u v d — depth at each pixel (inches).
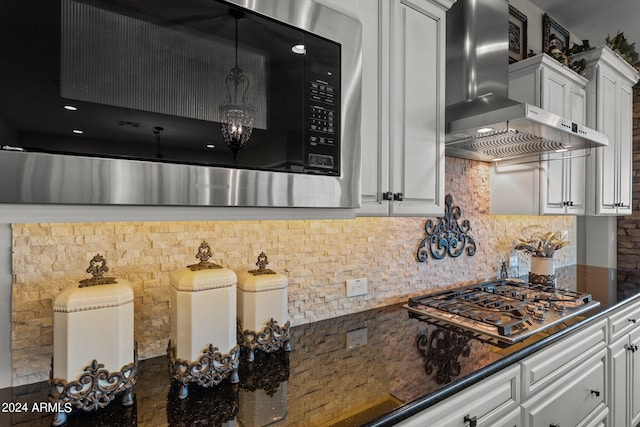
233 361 36.6
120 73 24.5
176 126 26.7
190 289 34.1
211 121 28.2
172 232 43.9
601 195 99.6
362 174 45.6
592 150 99.5
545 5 104.1
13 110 20.9
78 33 23.0
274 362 43.5
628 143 114.8
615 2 102.3
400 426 34.6
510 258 95.7
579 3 102.9
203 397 34.9
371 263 65.9
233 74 29.2
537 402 50.5
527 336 51.4
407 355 46.0
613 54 99.9
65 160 22.5
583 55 99.8
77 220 23.5
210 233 46.8
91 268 34.1
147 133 25.5
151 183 25.6
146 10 25.4
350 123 36.6
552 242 87.0
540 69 83.2
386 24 48.6
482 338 51.6
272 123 31.3
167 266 43.5
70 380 29.5
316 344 49.5
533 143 65.1
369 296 65.6
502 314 59.2
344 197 36.2
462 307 63.4
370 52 46.9
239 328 43.1
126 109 24.7
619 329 73.3
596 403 64.9
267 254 52.3
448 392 37.8
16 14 20.9
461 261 82.7
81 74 23.0
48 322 36.6
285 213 33.8
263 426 30.6
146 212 26.2
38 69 21.6
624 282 92.9
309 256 57.4
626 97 113.7
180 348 34.5
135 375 32.9
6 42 20.6
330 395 36.0
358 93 37.3
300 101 33.0
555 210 86.3
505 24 72.7
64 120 22.5
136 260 41.5
